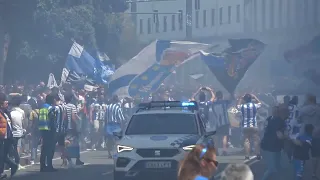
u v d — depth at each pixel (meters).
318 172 43.47
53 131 44.91
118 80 70.25
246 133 50.44
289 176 40.03
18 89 53.56
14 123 42.19
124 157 35.41
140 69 70.31
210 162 12.49
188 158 12.55
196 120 38.09
